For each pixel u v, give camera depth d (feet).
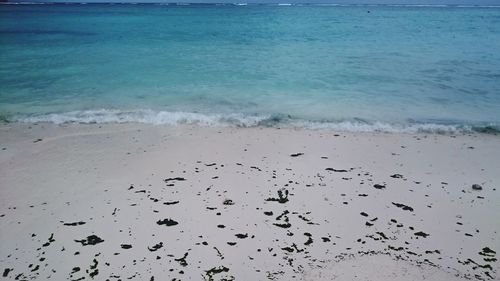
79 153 31.63
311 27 158.40
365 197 24.94
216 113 42.11
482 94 50.37
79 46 94.58
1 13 262.47
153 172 28.27
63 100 46.68
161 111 42.42
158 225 21.61
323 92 51.06
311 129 38.19
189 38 113.50
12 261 18.58
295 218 22.45
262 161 30.50
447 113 42.98
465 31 146.30
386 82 56.85
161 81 56.65
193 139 35.17
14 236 20.48
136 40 107.96
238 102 46.52
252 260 18.85
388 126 38.99
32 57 77.87
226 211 23.08
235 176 27.71
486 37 122.21
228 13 291.58
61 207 23.38
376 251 19.57
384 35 127.13
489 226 21.88
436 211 23.43
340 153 32.32
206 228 21.39
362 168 29.43
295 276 17.75
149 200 24.25
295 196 24.94
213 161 30.40
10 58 76.54
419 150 33.17
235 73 62.39
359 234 21.03
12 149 32.24
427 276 17.66
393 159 31.19
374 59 76.95
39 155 31.14
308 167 29.45
